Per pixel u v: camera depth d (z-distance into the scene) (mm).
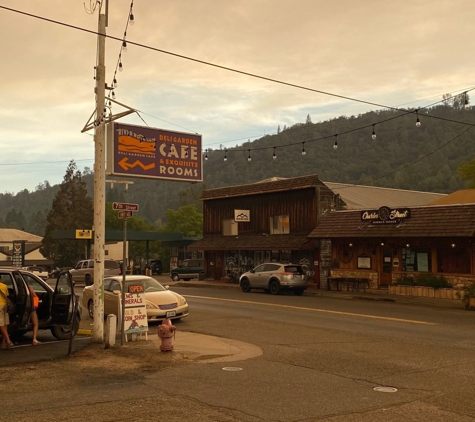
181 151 18109
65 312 12789
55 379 9383
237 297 26906
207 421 6805
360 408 7453
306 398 8023
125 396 8109
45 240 70625
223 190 40344
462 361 11148
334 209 34281
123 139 16859
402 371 10148
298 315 19391
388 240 28656
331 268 32062
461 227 24734
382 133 184375
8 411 7250
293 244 33406
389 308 21797
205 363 10969
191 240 55719
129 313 13617
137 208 13680
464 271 25797
